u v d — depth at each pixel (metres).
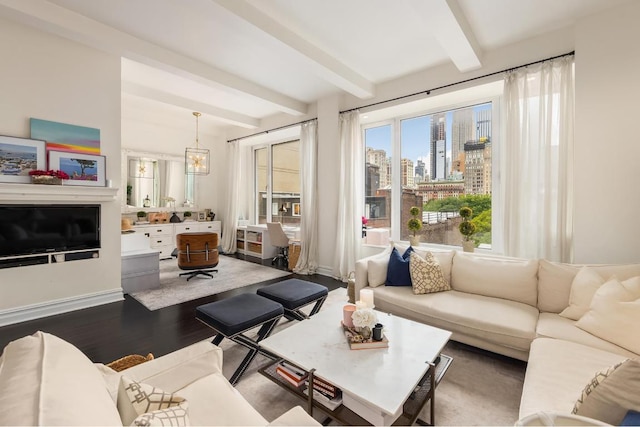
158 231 5.98
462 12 2.59
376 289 2.85
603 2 2.47
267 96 4.45
